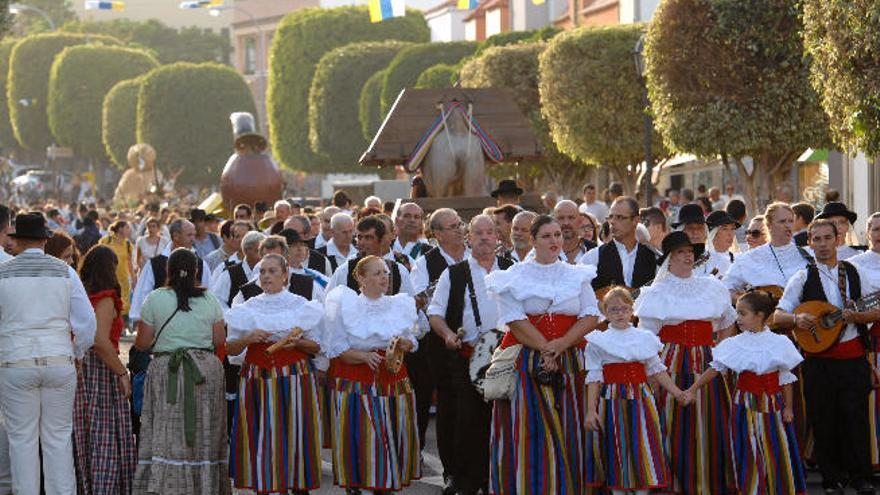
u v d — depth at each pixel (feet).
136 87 307.17
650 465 35.12
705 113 89.61
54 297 36.55
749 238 45.52
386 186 158.40
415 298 40.37
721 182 157.17
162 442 36.63
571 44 125.18
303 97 262.06
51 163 347.36
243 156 102.17
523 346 35.27
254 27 428.97
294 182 329.31
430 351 40.45
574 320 35.29
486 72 146.51
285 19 263.90
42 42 343.46
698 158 98.32
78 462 37.45
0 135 377.30
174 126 277.44
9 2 110.83
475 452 38.11
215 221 68.13
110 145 307.58
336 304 36.83
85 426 37.73
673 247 37.14
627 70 123.85
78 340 36.96
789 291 39.63
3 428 37.91
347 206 77.10
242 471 37.37
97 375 37.99
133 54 326.85
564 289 34.81
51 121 326.85
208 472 36.78
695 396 36.32
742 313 36.11
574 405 35.35
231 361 38.40
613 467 35.32
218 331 37.65
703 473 37.32
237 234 53.47
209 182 279.49
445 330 37.91
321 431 38.11
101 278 37.83
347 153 232.94
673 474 37.65
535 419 35.04
